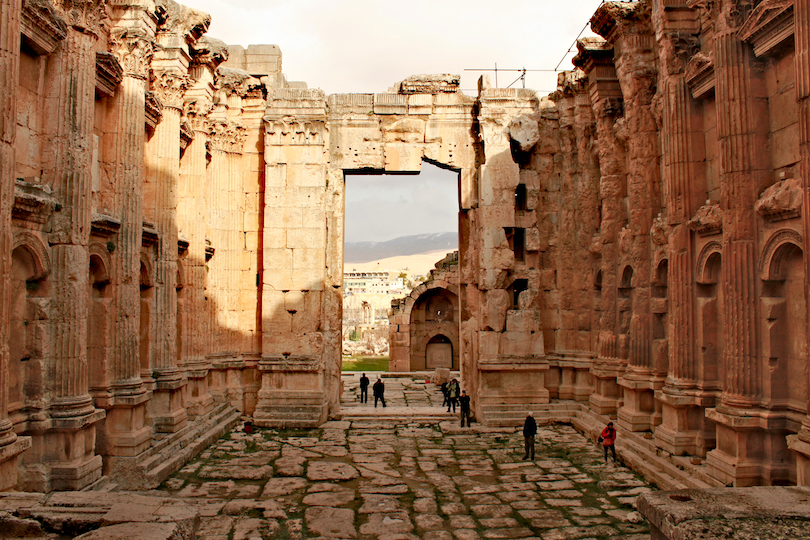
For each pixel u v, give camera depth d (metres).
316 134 25.02
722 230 14.12
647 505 7.85
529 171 25.41
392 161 25.83
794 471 12.29
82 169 13.13
